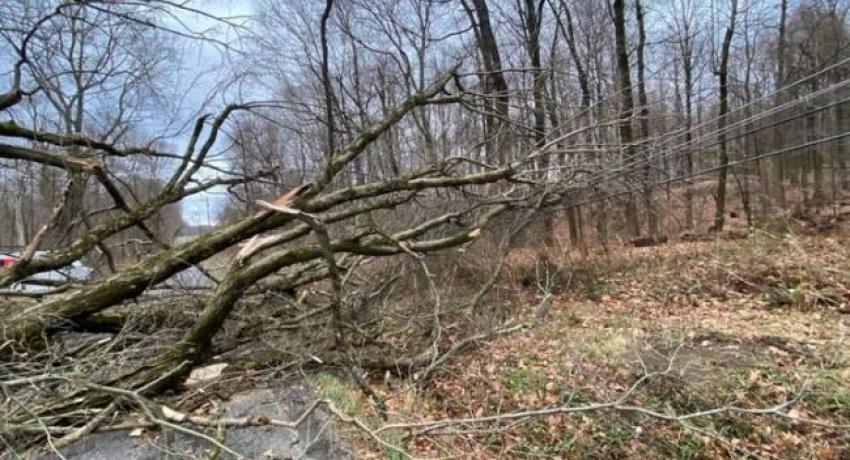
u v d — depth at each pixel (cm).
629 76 1187
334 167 528
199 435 304
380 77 1112
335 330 427
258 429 381
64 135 577
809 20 1695
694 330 571
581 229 966
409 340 601
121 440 361
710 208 1302
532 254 872
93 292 442
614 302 747
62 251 545
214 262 698
